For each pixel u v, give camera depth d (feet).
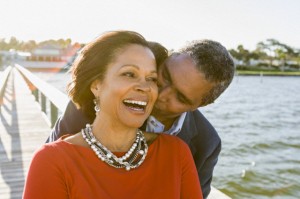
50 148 5.50
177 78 6.91
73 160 5.47
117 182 5.53
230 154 55.42
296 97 176.55
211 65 6.91
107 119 5.74
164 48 7.15
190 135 7.73
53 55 330.95
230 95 176.65
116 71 5.55
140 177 5.67
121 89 5.50
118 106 5.58
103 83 5.68
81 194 5.29
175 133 7.55
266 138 70.44
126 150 5.84
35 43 377.30
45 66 326.44
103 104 5.69
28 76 38.88
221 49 7.14
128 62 5.54
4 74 32.12
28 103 38.06
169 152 6.03
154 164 5.87
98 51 5.65
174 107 7.15
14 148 20.63
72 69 5.97
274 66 439.63
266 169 45.96
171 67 6.96
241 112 112.27
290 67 440.45
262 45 435.53
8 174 16.25
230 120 95.20
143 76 5.63
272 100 158.92
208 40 7.27
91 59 5.69
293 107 133.80
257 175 42.86
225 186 38.91
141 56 5.61
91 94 6.05
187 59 6.89
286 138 71.31
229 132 77.41
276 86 258.37
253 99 159.43
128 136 5.84
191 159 6.25
